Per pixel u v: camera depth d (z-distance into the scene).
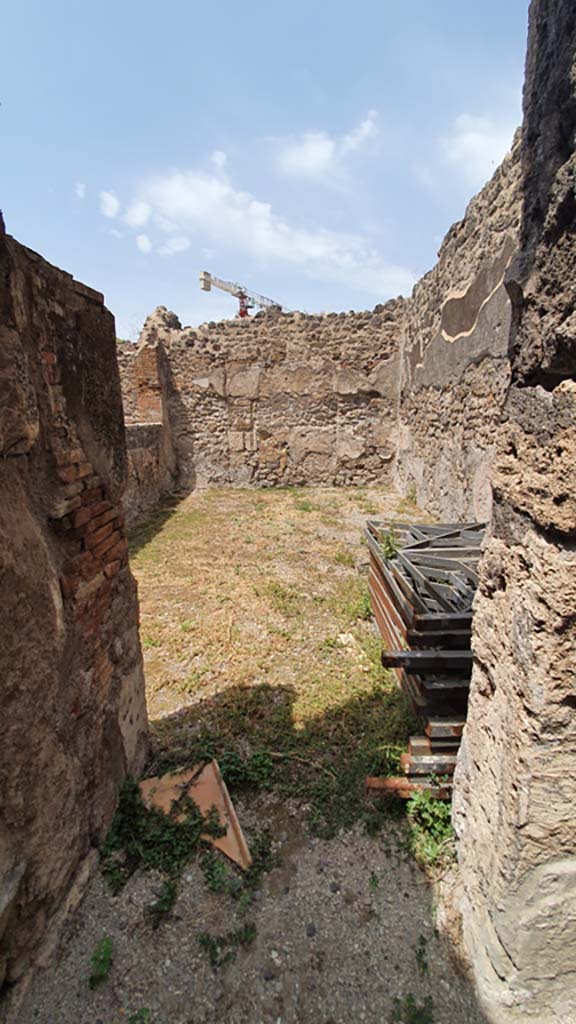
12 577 1.34
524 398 1.28
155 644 3.58
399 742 2.49
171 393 9.33
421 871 1.87
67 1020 1.42
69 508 1.64
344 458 9.29
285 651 3.47
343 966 1.56
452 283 5.53
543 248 1.13
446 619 2.37
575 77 0.97
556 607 1.12
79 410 1.76
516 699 1.29
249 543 6.00
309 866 1.90
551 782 1.23
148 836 1.96
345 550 5.72
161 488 8.71
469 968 1.55
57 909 1.62
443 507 6.13
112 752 2.04
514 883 1.32
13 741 1.37
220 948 1.62
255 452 9.42
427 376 6.71
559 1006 1.40
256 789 2.27
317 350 8.92
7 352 1.30
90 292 1.84
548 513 1.12
